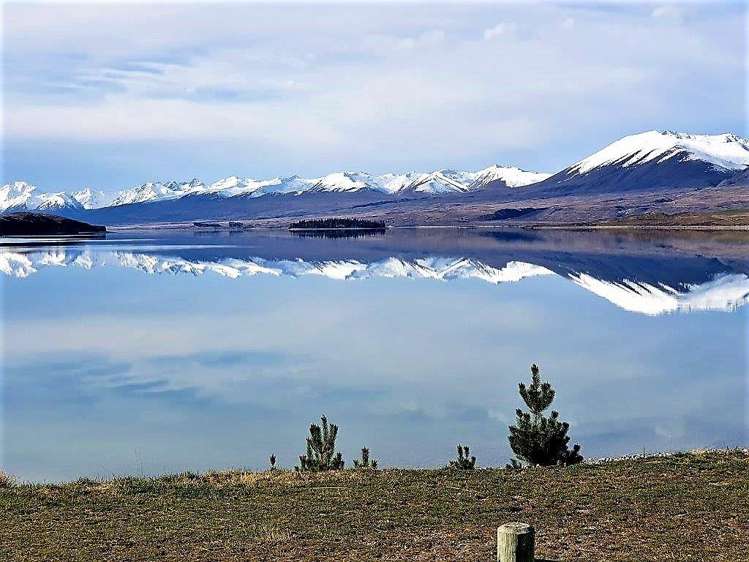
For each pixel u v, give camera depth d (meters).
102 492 24.00
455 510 21.53
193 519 21.30
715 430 36.44
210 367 54.62
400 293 103.31
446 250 196.62
